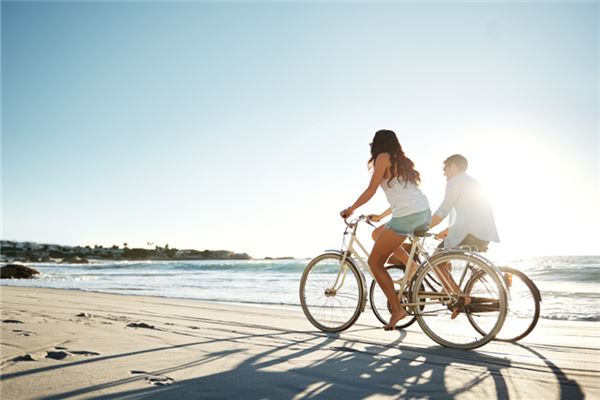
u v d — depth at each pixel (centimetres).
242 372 251
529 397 211
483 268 354
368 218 427
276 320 487
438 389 223
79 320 446
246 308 613
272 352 308
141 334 368
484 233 399
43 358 272
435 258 377
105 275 2439
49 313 511
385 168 379
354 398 207
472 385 230
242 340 354
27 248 12375
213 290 1130
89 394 203
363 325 462
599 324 493
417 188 385
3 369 243
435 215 410
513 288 403
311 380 237
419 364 280
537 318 385
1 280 1891
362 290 424
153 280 1747
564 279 1396
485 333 403
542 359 300
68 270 3631
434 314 374
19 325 403
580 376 250
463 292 376
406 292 396
